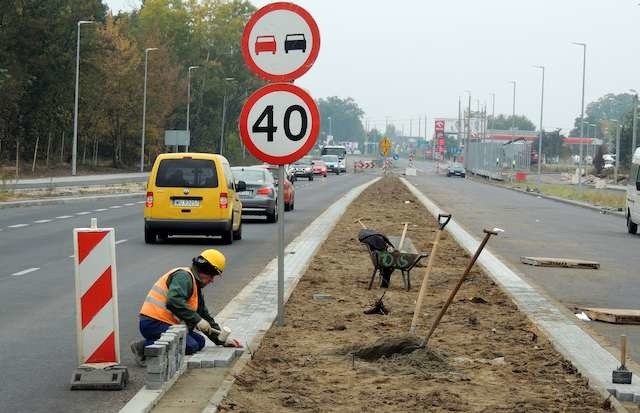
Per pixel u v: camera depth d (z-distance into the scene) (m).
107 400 13.48
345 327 19.30
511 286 26.50
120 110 141.25
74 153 109.50
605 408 13.20
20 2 115.44
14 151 134.50
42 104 123.19
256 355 16.25
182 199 38.00
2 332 18.78
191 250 35.62
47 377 14.93
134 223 48.12
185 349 15.47
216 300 23.23
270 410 12.76
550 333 19.16
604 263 35.94
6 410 12.91
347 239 40.69
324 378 14.73
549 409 13.09
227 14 186.50
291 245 37.56
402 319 20.72
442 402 13.25
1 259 31.50
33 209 58.44
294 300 22.94
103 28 137.62
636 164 53.34
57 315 20.78
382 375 14.98
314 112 18.52
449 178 167.62
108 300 14.45
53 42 121.62
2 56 114.56
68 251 34.06
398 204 72.06
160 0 184.00
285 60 18.48
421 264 31.64
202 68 178.75
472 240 42.31
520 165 175.12
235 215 39.81
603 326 21.52
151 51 148.25
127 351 16.97
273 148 18.67
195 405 13.03
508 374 15.38
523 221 59.91
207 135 184.50
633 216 52.50
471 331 19.50
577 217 67.75
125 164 159.38
